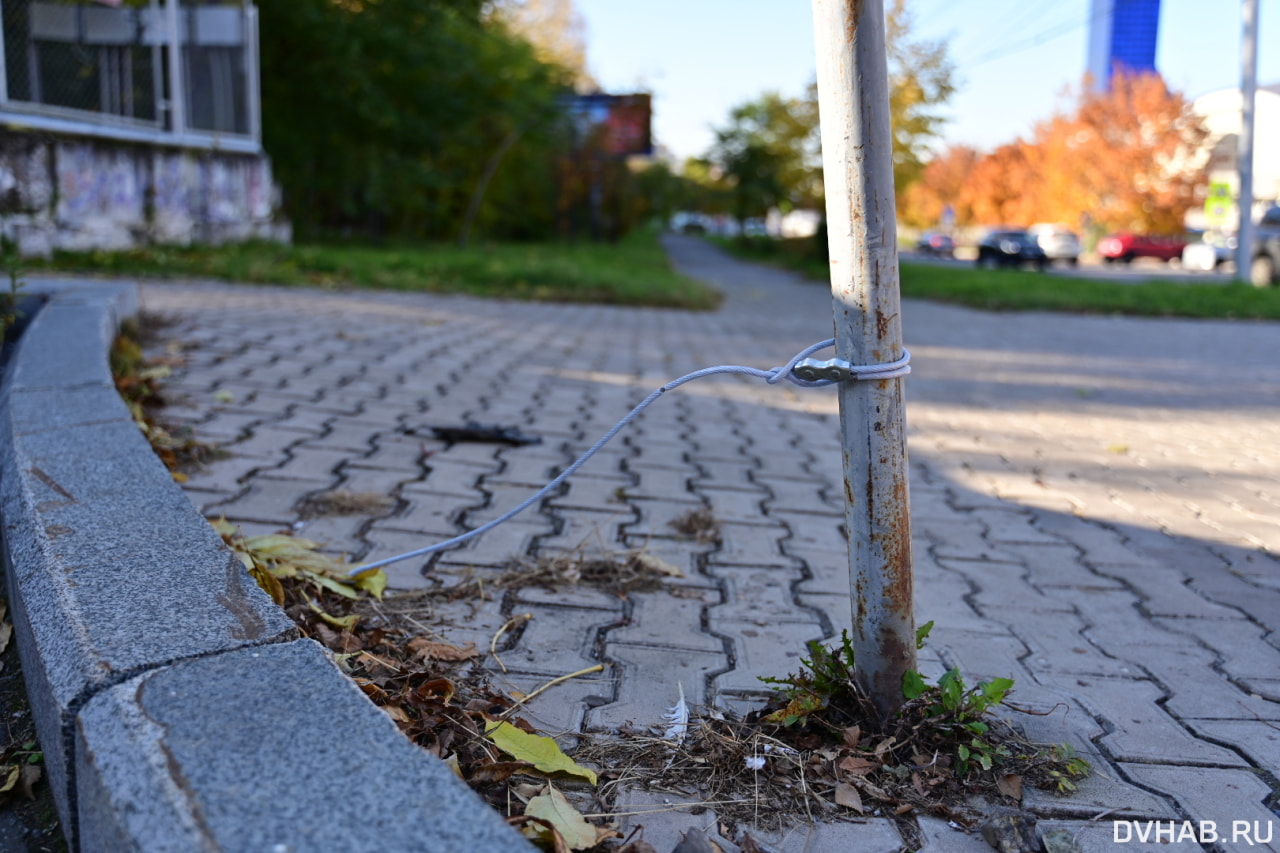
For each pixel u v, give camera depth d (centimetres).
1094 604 310
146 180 1264
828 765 192
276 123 1786
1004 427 605
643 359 804
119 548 203
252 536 300
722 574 316
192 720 142
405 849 117
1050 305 1596
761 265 3528
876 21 173
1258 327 1382
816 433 562
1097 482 474
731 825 177
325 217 2325
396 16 1828
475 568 303
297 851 116
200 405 482
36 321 476
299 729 142
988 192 5800
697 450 492
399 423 486
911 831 177
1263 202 2583
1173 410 688
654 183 5091
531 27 3669
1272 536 392
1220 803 193
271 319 817
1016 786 190
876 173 178
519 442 466
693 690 230
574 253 2606
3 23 1134
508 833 122
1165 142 4175
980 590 319
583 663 243
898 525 193
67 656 161
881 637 196
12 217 1070
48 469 251
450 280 1366
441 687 210
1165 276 2805
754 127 3975
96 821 137
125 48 1270
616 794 185
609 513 372
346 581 276
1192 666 263
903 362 187
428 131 1942
